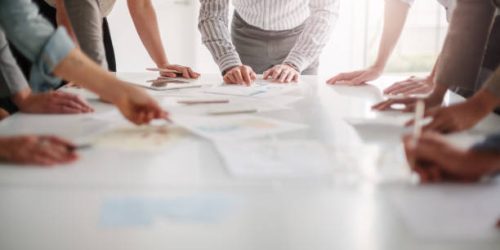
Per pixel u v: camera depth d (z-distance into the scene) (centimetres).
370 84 167
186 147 91
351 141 95
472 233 57
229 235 57
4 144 82
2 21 116
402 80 172
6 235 57
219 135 98
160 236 56
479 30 126
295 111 123
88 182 73
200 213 62
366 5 361
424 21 369
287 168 78
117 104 103
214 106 128
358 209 64
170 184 72
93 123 110
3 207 64
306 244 55
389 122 111
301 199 67
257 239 56
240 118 114
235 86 160
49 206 65
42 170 78
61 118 116
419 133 82
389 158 83
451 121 99
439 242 55
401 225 60
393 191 70
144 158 84
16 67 126
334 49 365
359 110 125
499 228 58
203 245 54
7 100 143
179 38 345
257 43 211
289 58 190
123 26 336
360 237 56
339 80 169
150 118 101
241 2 207
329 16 194
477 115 100
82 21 158
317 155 85
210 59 351
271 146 90
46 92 130
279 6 200
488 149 72
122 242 55
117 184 72
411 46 373
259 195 68
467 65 129
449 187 71
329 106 130
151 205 64
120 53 339
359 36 365
